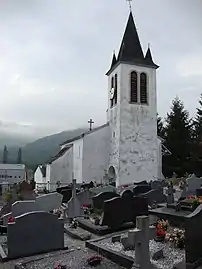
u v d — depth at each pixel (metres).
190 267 5.88
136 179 29.88
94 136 32.06
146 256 5.66
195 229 6.12
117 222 10.03
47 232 8.26
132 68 31.91
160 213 9.78
